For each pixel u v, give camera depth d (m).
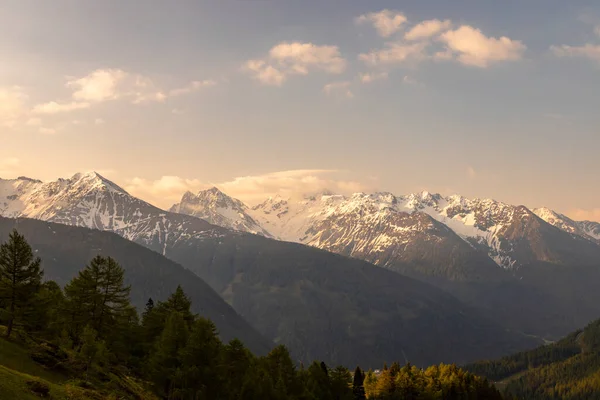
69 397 73.88
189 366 95.44
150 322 116.31
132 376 102.06
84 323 99.62
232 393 101.62
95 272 102.06
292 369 130.88
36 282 94.44
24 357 84.81
